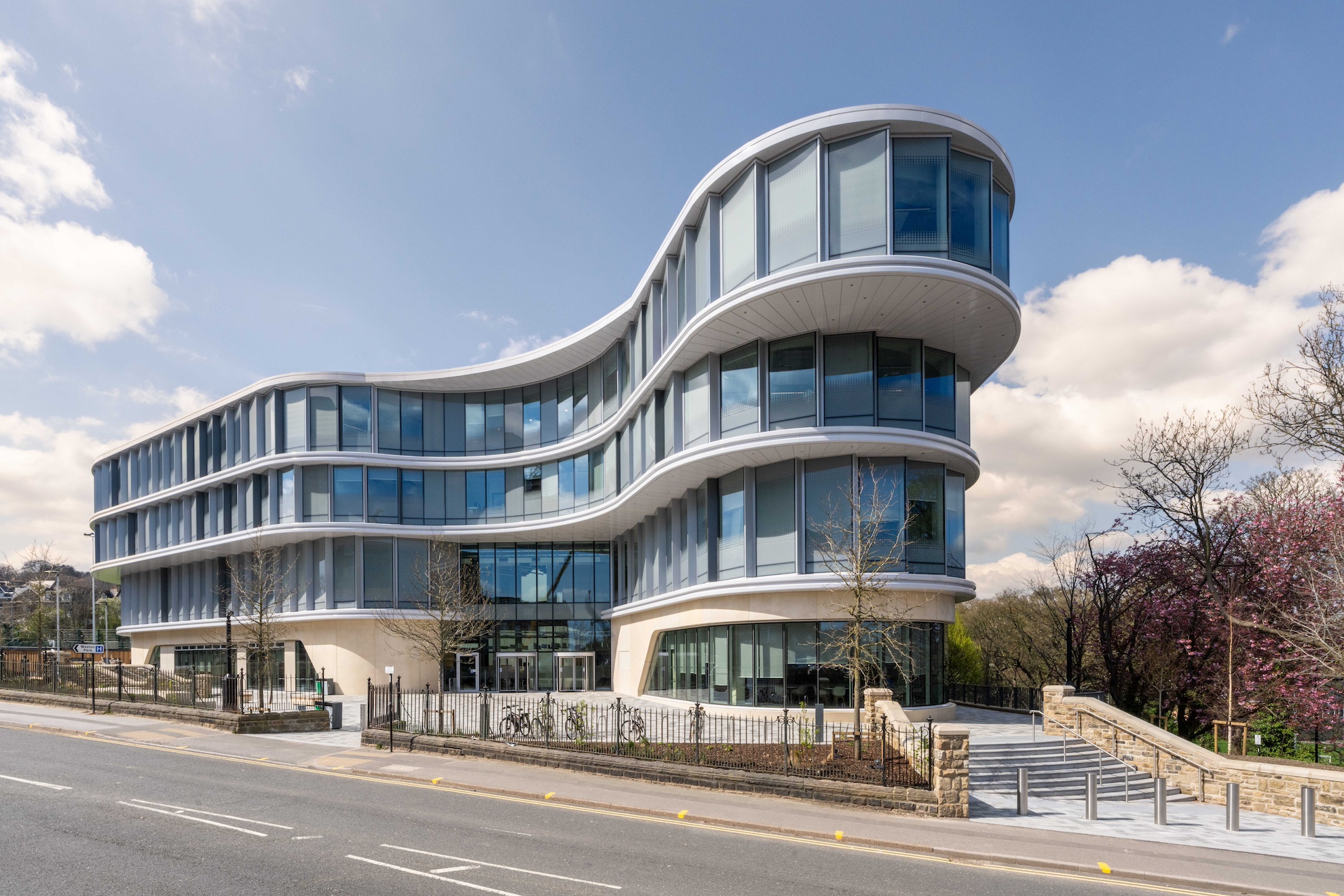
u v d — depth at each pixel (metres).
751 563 25.73
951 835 12.03
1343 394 22.25
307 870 9.41
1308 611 21.73
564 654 42.56
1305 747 24.48
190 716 24.11
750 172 23.95
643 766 15.45
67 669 30.75
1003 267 24.03
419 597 42.19
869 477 24.23
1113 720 19.75
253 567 43.00
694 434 27.48
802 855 10.87
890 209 21.53
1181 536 28.19
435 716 23.84
